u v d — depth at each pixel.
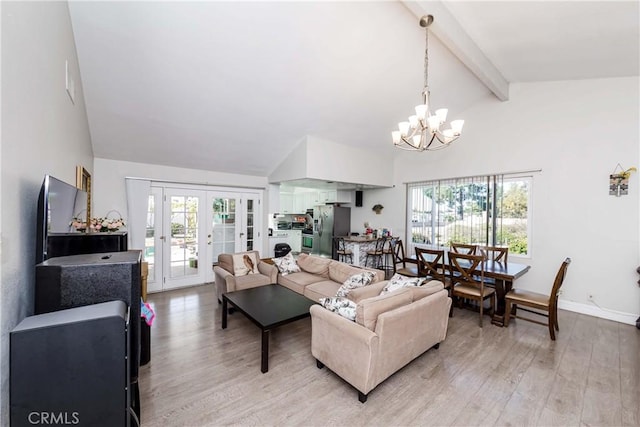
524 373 2.36
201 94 3.26
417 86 3.95
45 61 1.55
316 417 1.85
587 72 3.51
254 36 2.67
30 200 1.34
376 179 5.78
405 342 2.23
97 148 3.86
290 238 7.69
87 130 3.31
